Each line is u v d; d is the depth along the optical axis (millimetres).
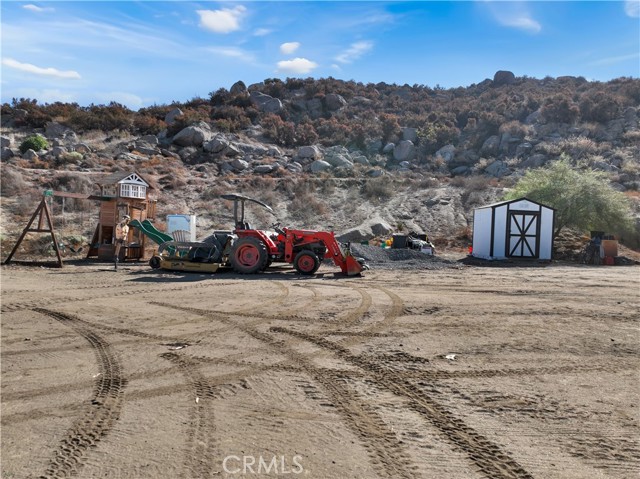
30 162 32406
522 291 11836
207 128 41688
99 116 43875
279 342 6973
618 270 18031
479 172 38938
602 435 4121
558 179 26078
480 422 4371
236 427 4250
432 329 7750
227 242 15547
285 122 48688
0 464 3631
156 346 6766
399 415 4516
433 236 26562
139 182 19266
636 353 6488
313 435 4102
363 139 46062
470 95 64438
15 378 5484
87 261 18219
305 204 28969
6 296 10477
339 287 12242
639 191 31578
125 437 4059
